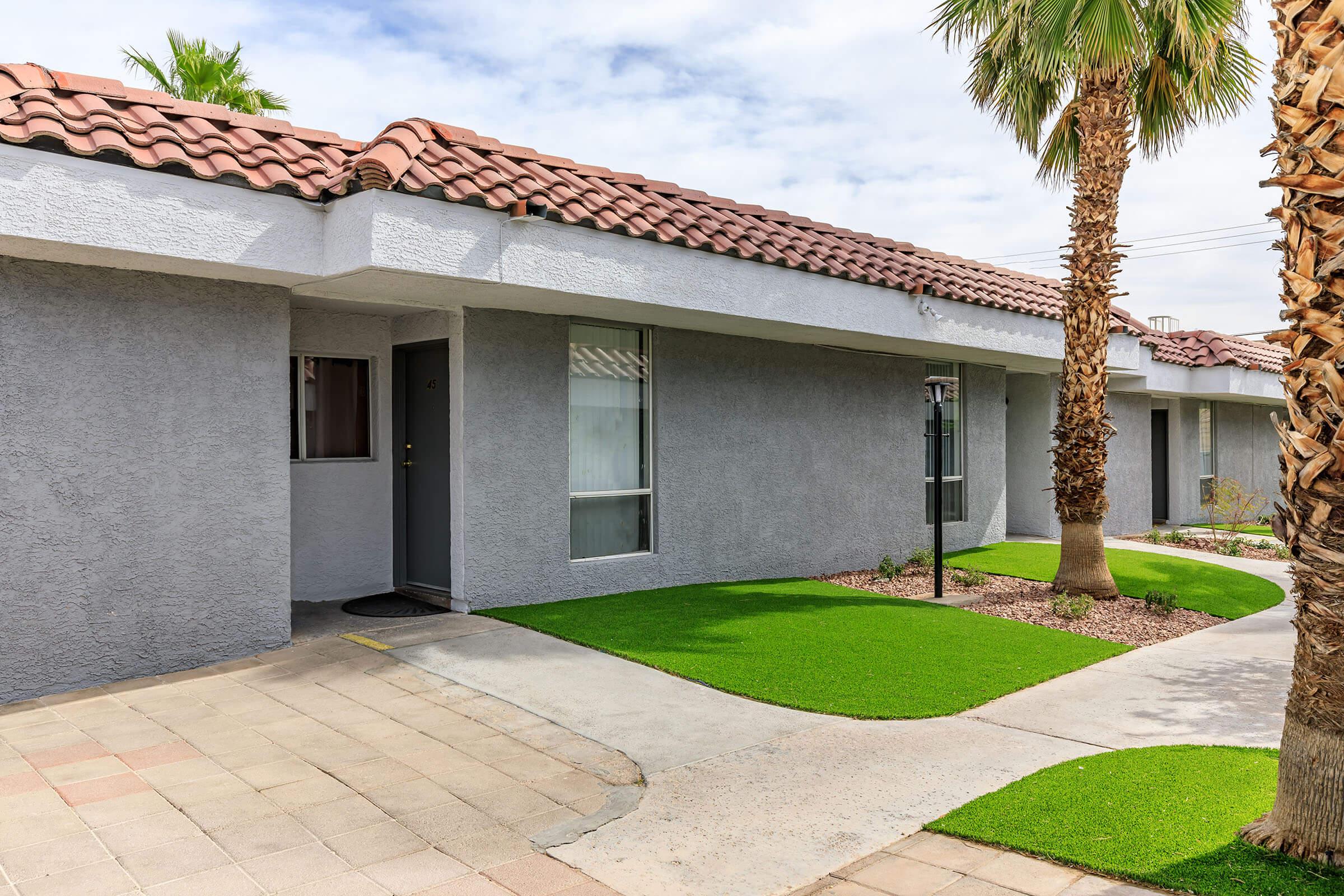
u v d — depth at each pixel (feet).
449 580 28.50
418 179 21.06
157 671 21.58
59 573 20.17
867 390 41.52
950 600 33.83
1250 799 15.15
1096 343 33.94
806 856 13.51
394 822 14.35
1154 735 19.53
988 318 39.47
